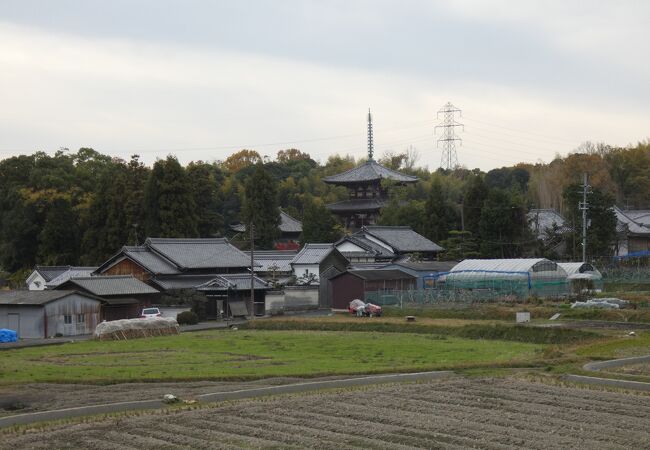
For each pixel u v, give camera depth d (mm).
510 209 100562
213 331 67812
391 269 89188
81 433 26984
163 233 100000
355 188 136000
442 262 96625
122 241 103062
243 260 91250
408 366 41469
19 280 103938
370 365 42438
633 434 25812
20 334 67750
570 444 24641
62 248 110125
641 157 164875
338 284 85000
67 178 118625
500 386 34688
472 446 24562
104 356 49688
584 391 33312
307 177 173625
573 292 79438
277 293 83000
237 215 138625
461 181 168250
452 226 115750
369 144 139250
